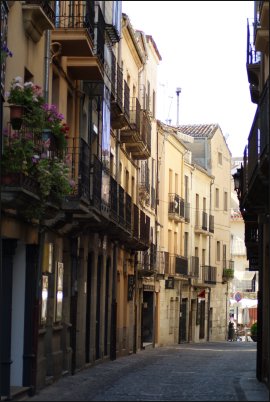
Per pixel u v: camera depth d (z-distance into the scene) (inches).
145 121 1475.1
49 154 698.8
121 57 1359.5
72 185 745.0
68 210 822.5
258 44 837.2
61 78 885.2
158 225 1913.1
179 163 2156.7
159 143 1915.6
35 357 701.9
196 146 2573.8
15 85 637.9
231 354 1488.7
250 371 1034.7
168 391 729.0
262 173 768.9
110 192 1081.4
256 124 807.7
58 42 838.5
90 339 1064.2
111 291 1258.6
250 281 3297.2
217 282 2637.8
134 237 1368.1
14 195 609.3
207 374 958.4
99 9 936.9
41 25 747.4
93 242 1067.3
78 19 849.5
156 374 937.5
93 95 1040.2
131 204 1332.4
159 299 1908.2
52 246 807.1
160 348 1782.7
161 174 1957.4
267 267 912.3
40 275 725.9
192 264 2305.6
